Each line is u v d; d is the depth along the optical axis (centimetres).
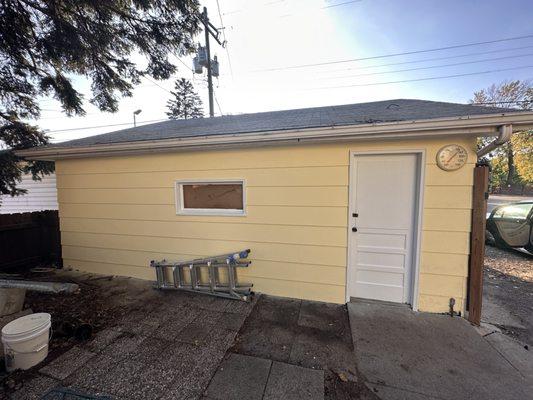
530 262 500
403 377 198
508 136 233
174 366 213
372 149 300
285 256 347
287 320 287
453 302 288
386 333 258
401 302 318
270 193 345
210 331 266
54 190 909
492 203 1508
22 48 409
